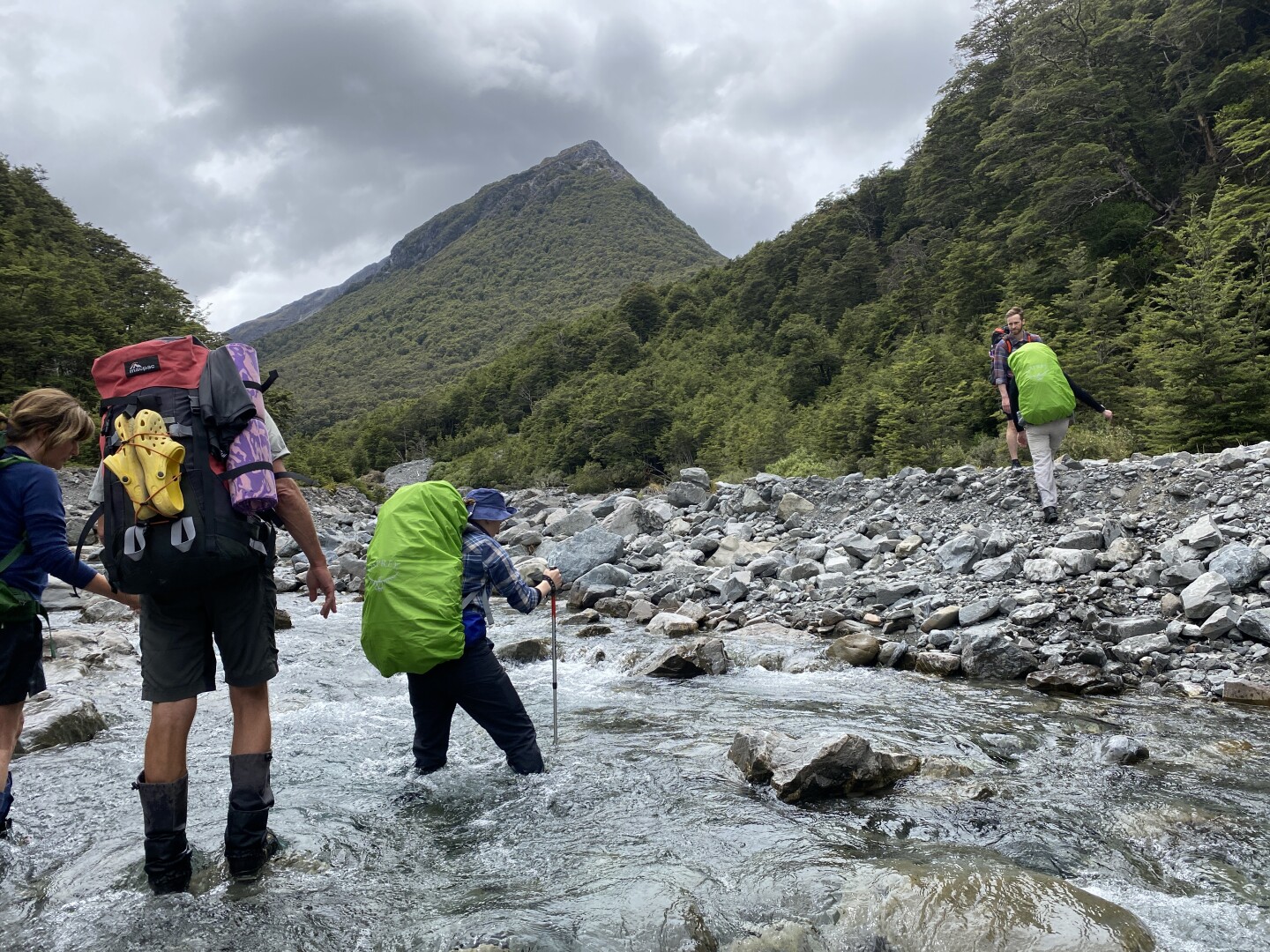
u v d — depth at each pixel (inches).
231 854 108.7
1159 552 285.0
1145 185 1471.5
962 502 408.8
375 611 135.9
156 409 101.6
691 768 154.9
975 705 199.8
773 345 3193.9
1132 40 1502.2
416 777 151.6
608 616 360.2
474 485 3090.6
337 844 120.3
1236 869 110.5
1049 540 326.0
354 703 213.6
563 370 4461.1
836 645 260.1
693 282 4953.3
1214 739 168.4
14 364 1441.9
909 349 1595.7
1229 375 620.7
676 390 3100.4
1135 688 213.6
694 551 456.4
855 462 1231.5
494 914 97.9
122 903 101.6
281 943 91.7
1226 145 1138.0
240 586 107.1
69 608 372.2
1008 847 118.1
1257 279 779.4
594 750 166.6
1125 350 962.7
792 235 3846.0
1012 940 88.3
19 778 152.3
